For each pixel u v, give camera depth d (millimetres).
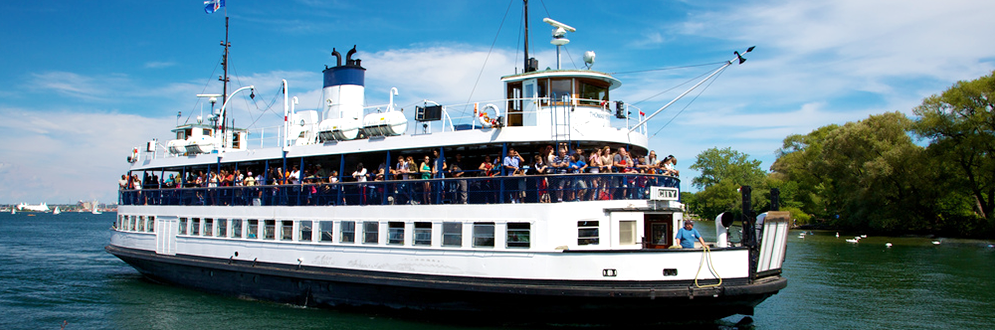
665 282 17812
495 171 20516
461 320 20234
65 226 124188
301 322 21406
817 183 89375
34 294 29344
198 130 35938
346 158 25797
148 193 31312
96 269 40188
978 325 22750
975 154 63312
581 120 21547
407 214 20969
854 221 73938
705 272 18000
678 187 22016
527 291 18375
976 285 31734
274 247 24250
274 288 24297
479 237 19656
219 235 26531
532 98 21219
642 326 18719
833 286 31422
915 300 27438
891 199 70312
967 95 60906
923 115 64750
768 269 19219
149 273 30438
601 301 18000
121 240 32281
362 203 22391
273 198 25094
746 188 18812
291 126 27141
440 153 21312
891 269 38469
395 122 22844
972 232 64562
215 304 24844
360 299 21922
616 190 19328
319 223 23172
